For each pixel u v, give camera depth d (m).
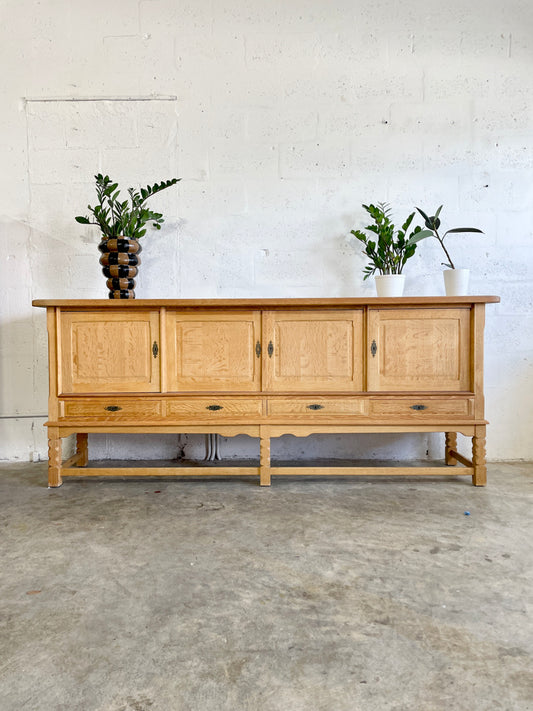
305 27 2.88
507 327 2.90
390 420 2.38
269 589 1.46
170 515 2.06
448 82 2.88
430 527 1.92
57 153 2.89
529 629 1.25
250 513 2.07
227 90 2.88
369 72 2.88
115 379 2.40
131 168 2.90
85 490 2.39
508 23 2.86
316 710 0.99
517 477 2.57
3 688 1.05
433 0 2.86
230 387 2.40
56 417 2.41
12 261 2.91
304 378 2.40
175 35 2.88
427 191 2.90
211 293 2.93
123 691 1.04
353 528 1.91
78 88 2.88
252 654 1.16
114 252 2.58
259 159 2.90
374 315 2.38
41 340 2.93
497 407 2.92
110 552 1.71
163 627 1.27
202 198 2.90
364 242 2.83
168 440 2.94
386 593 1.43
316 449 2.94
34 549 1.74
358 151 2.89
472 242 2.90
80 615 1.33
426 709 0.99
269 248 2.92
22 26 2.87
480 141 2.88
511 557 1.66
